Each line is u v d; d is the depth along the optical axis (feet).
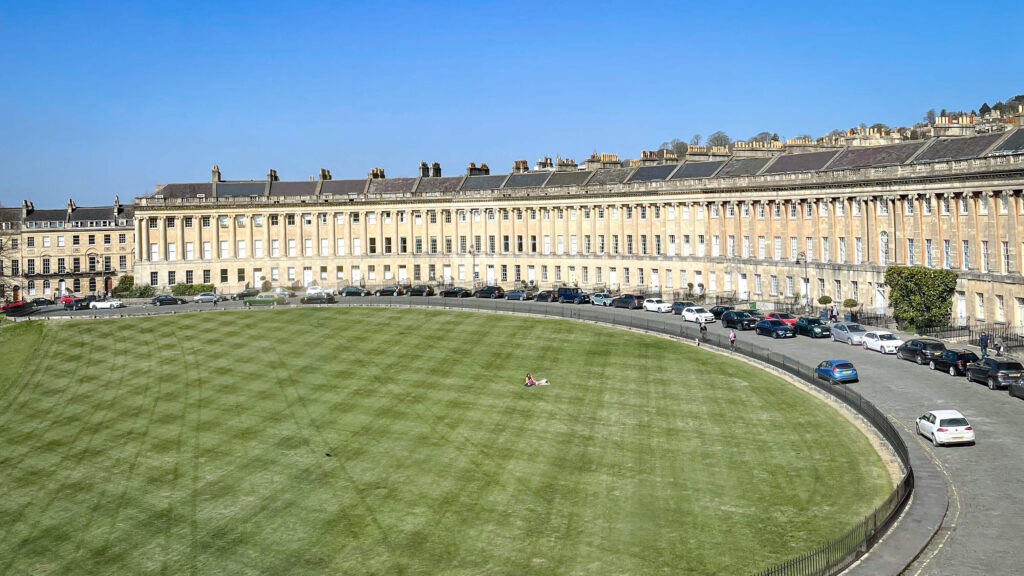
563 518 142.41
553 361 254.68
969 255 271.90
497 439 184.03
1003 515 131.95
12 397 240.94
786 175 339.16
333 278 488.02
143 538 143.54
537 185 459.32
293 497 157.48
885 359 238.07
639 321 306.96
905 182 291.58
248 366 265.13
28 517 154.61
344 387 234.17
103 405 228.02
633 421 192.24
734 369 234.99
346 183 505.25
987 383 203.31
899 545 120.88
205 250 483.92
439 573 126.00
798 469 157.89
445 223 477.77
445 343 288.30
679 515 141.08
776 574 113.39
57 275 524.93
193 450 187.11
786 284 343.87
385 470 168.66
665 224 400.88
